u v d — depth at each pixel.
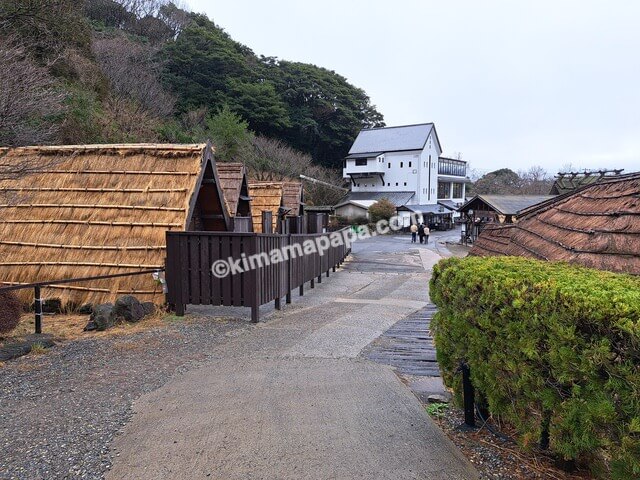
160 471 2.68
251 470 2.68
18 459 2.83
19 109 7.71
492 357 2.63
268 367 4.66
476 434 3.12
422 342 5.82
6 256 8.23
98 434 3.15
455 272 3.18
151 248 7.84
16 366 4.73
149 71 34.31
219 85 43.78
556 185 23.11
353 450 2.91
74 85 21.84
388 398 3.78
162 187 8.62
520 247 6.72
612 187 5.56
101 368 4.66
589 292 2.05
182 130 32.53
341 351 5.36
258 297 7.13
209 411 3.53
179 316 7.34
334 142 57.41
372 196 57.72
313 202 47.47
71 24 22.86
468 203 33.44
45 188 8.96
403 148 58.03
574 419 2.03
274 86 51.88
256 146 40.47
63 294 7.83
